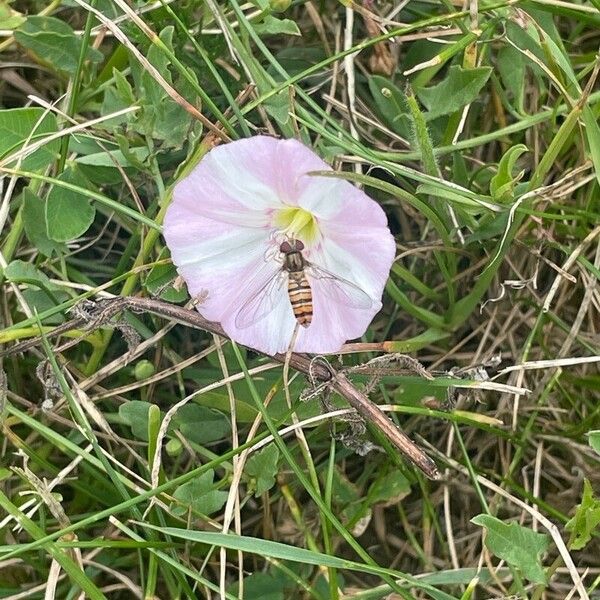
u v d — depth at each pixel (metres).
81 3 0.10
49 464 0.10
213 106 0.10
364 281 0.09
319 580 0.10
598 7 0.10
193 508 0.10
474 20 0.10
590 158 0.10
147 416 0.10
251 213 0.09
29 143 0.10
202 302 0.09
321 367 0.09
